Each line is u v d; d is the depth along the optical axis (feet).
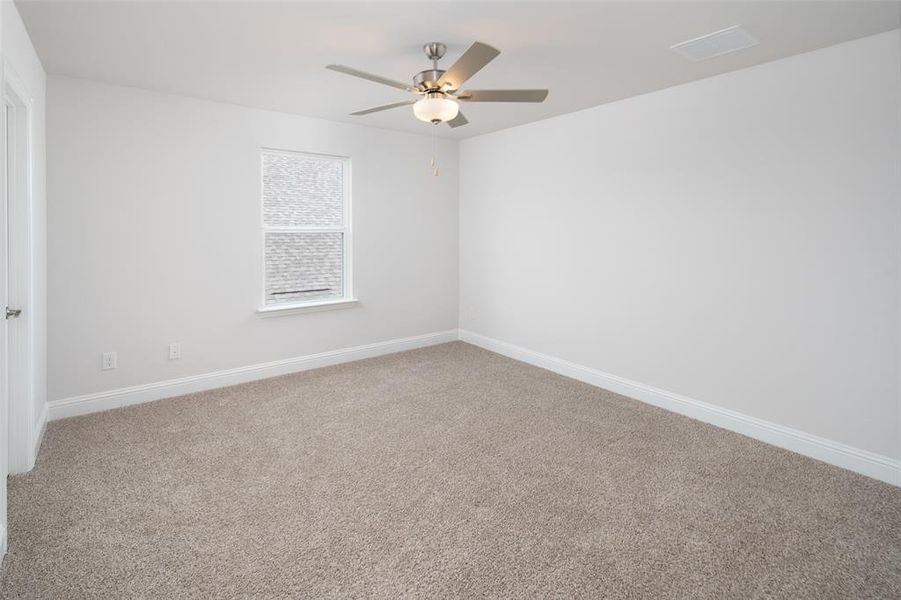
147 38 8.50
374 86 11.24
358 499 7.93
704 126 10.79
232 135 13.00
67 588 5.86
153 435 10.25
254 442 9.98
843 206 8.84
